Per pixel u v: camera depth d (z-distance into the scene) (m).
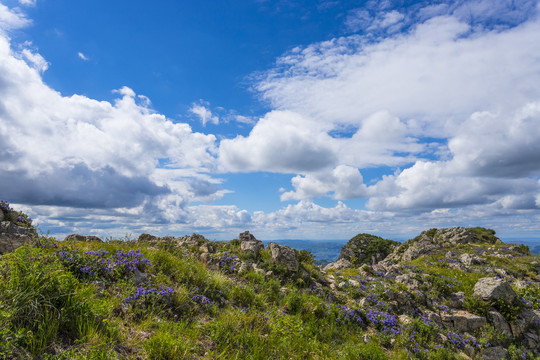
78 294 6.56
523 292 15.98
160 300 8.49
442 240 40.84
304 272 15.32
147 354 5.80
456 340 11.48
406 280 16.08
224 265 13.71
